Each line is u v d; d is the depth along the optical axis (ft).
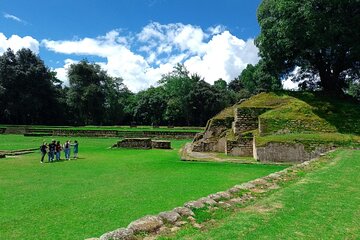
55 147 70.33
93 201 31.65
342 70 91.20
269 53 88.58
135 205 29.89
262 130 70.38
